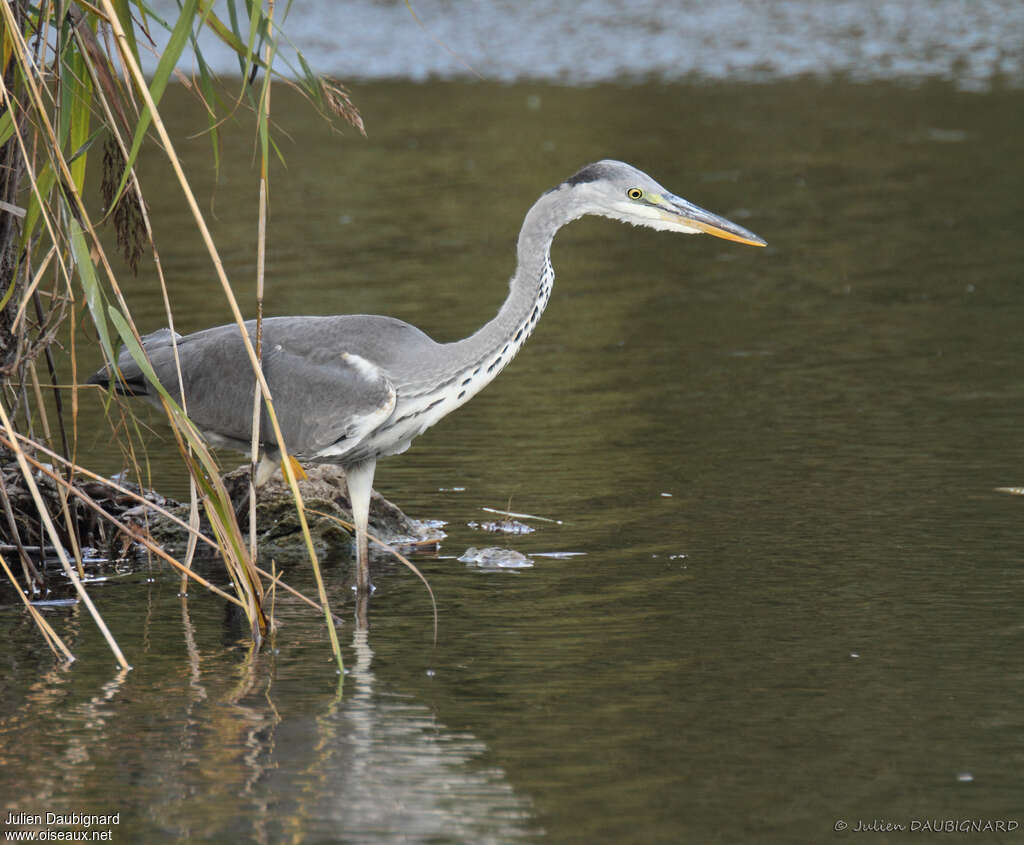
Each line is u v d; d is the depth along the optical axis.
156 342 11.52
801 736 8.25
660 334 19.75
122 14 9.23
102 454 14.24
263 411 10.85
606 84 43.75
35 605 10.77
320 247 25.25
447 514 12.85
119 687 9.05
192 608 10.73
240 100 9.46
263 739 8.22
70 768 7.82
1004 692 8.82
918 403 15.88
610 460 14.24
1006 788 7.59
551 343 19.45
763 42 50.41
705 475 13.66
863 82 43.47
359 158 33.53
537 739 8.23
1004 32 51.31
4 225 10.85
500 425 15.65
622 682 9.08
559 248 26.48
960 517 12.20
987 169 31.16
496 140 35.09
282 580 11.44
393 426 10.82
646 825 7.20
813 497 12.88
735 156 32.81
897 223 26.52
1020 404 15.71
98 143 32.50
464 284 22.31
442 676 9.22
